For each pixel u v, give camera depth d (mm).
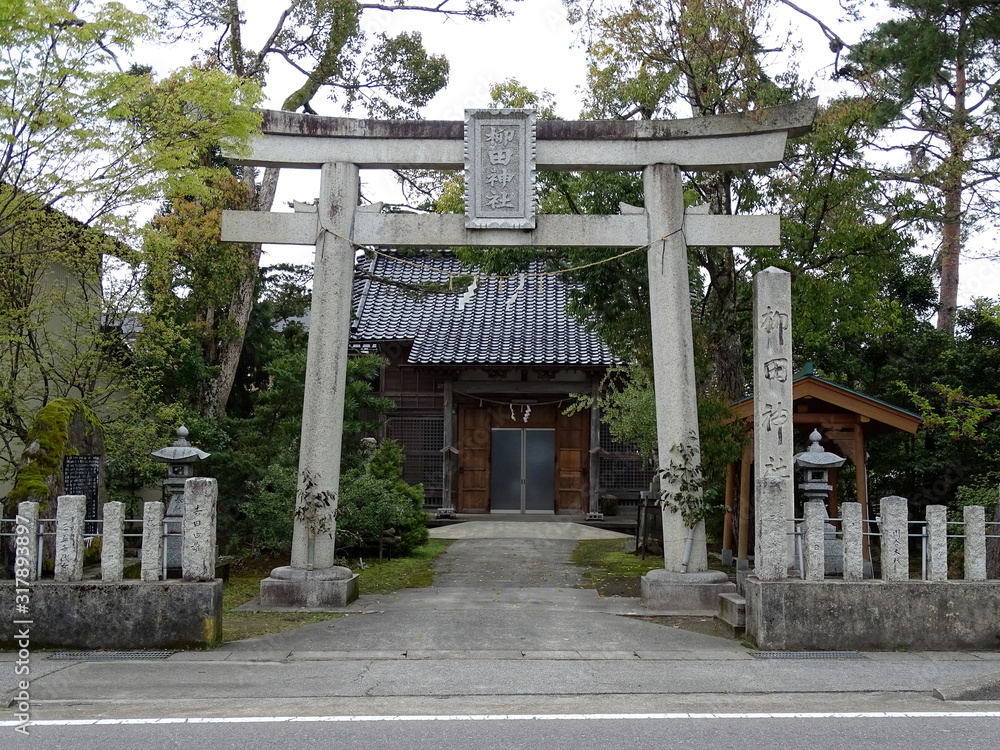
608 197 13758
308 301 23422
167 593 8281
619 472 22625
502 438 23250
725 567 14258
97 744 5492
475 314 23266
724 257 14812
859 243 13500
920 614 8359
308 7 16750
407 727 5891
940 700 6684
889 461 16562
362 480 15281
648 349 14898
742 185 14570
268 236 11141
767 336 10164
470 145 11188
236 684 7055
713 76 13406
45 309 12562
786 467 9953
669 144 11219
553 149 11266
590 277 13891
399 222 11203
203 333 16984
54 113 9133
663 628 9438
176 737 5648
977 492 13781
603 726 5910
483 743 5516
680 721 6043
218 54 16844
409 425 22719
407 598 11391
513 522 21406
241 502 15031
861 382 19094
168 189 9875
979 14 11992
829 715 6203
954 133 14547
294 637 8875
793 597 8391
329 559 10922
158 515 8453
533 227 11148
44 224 11156
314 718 6109
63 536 8312
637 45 13578
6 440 12555
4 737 5637
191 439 15078
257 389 21172
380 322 22547
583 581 12969
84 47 9250
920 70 12297
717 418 12469
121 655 7973
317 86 17703
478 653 8242
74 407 11602
